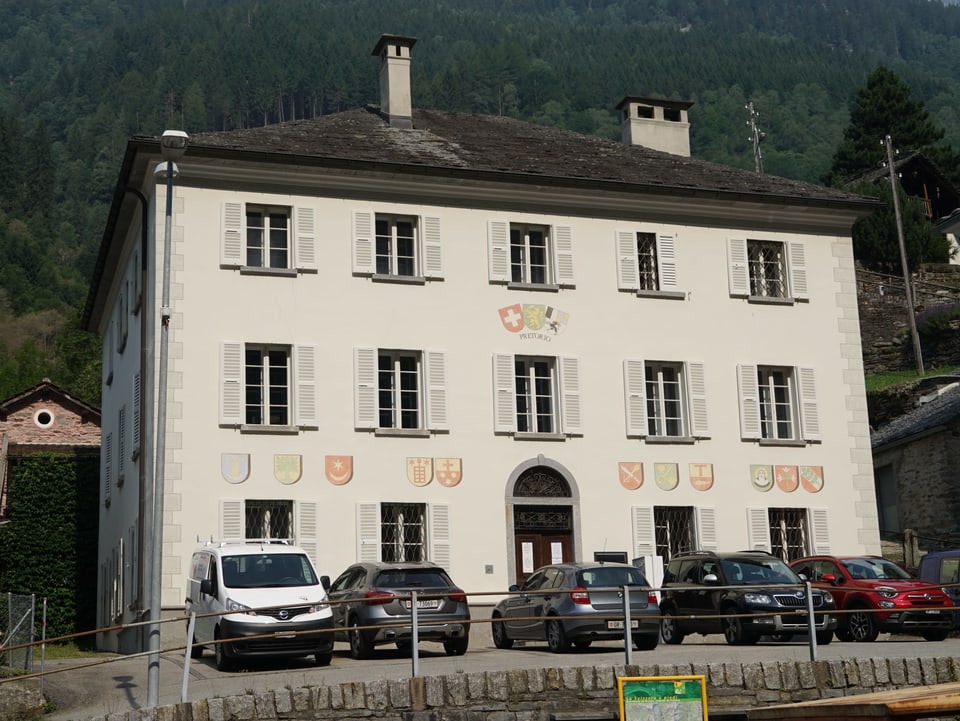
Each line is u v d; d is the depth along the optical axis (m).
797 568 26.48
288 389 28.84
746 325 32.72
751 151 140.25
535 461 30.14
